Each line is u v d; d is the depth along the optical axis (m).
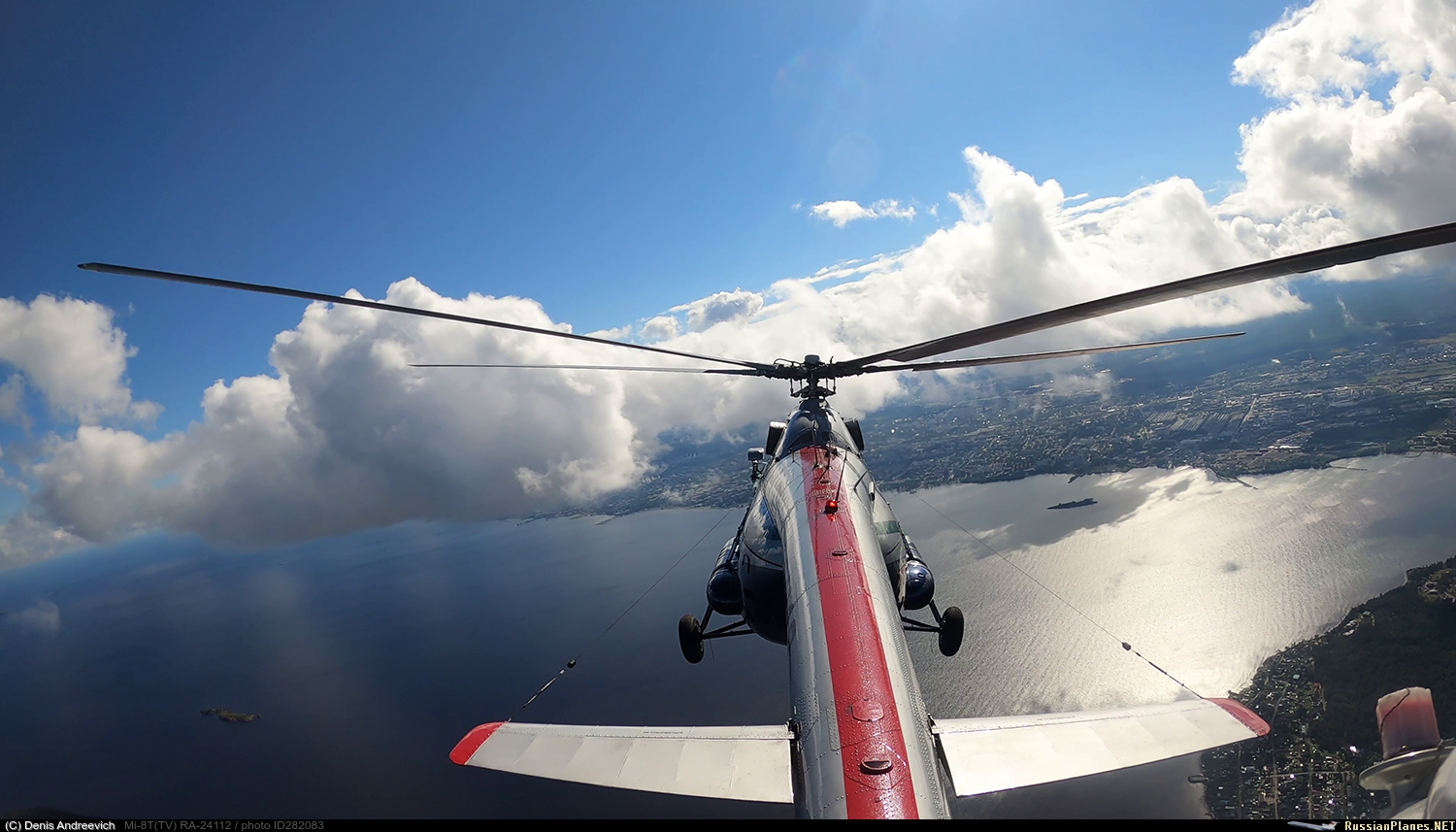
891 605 11.79
